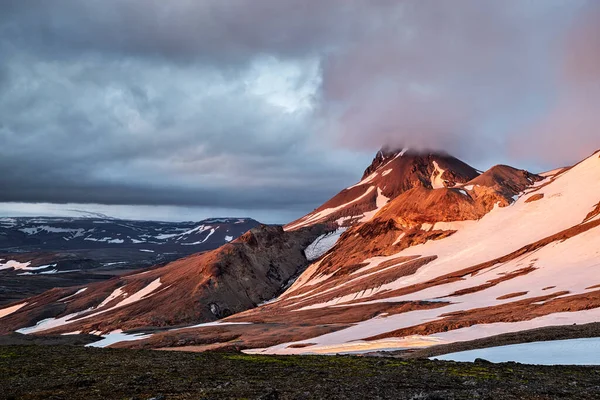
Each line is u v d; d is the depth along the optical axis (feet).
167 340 350.23
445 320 255.29
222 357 134.51
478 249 527.40
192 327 423.64
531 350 141.28
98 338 390.01
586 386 86.74
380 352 200.34
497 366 112.57
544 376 97.96
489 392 81.00
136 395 82.02
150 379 97.55
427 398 76.07
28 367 113.70
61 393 84.58
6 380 97.96
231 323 417.49
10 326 625.82
